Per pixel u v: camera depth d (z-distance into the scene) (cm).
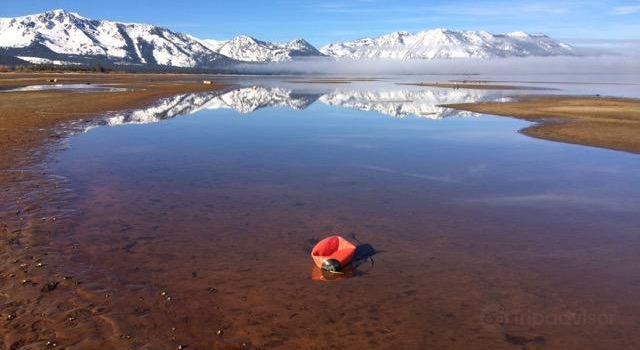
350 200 1590
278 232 1290
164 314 860
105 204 1470
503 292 973
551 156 2323
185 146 2527
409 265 1098
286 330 825
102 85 8325
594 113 3800
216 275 1023
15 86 7331
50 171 1839
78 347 748
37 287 930
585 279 1034
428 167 2091
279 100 6041
